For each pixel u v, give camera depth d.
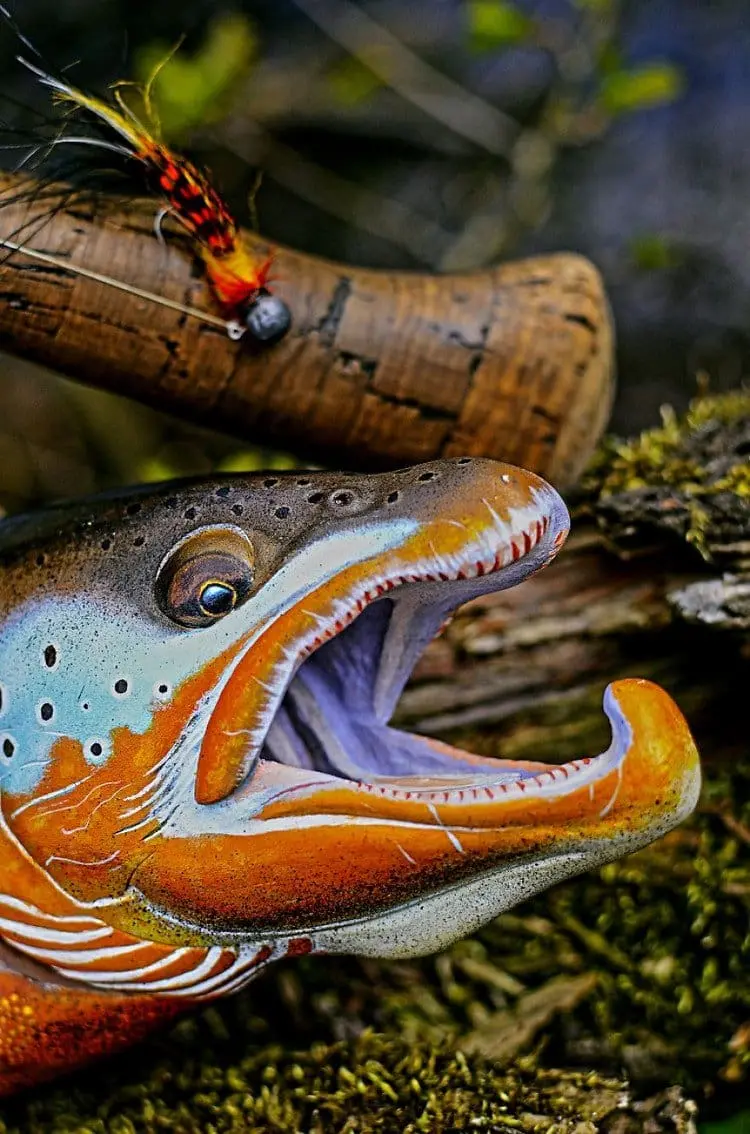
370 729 0.38
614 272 0.70
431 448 0.39
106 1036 0.38
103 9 0.70
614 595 0.41
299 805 0.35
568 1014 0.41
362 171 0.74
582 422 0.39
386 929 0.36
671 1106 0.39
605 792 0.34
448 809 0.35
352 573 0.35
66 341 0.37
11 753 0.36
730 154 0.71
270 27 0.76
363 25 0.74
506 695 0.42
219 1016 0.41
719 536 0.40
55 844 0.36
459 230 0.72
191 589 0.35
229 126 0.69
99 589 0.36
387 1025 0.41
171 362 0.38
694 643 0.41
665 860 0.42
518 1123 0.38
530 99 0.71
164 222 0.37
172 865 0.35
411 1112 0.39
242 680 0.35
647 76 0.59
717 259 0.69
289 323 0.38
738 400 0.44
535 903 0.43
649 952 0.42
